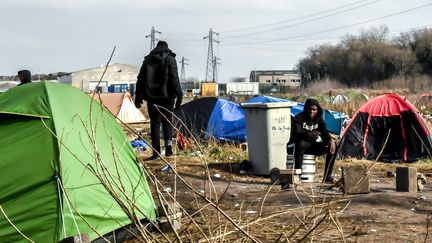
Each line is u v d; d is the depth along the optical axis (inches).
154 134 459.5
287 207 314.7
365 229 268.1
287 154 440.1
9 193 243.0
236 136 636.7
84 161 253.0
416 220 287.9
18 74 486.3
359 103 1222.9
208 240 210.7
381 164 532.1
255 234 241.3
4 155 248.5
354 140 580.7
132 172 279.6
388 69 3646.7
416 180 363.9
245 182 409.7
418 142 571.5
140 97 457.4
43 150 247.8
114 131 287.1
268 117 432.8
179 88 454.3
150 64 450.6
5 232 239.0
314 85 3631.9
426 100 1409.9
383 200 327.9
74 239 222.7
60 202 239.5
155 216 271.3
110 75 3560.5
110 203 253.6
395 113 580.4
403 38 3745.1
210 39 3978.8
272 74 4778.5
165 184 390.9
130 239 260.2
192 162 462.9
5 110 254.7
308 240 240.7
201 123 647.8
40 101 258.5
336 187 363.9
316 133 409.1
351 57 3779.5
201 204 327.6
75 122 262.5
